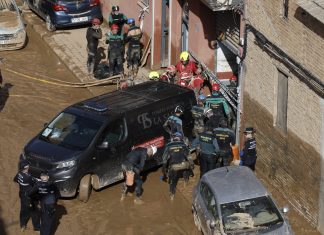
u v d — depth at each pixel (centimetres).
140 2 2716
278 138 1758
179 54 2456
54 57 2777
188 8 2317
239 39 1959
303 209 1667
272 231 1437
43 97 2384
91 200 1767
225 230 1440
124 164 1723
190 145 1958
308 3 1535
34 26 3095
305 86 1595
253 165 1753
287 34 1650
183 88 1977
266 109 1802
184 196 1788
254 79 1847
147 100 1881
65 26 2977
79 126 1788
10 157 1964
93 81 2473
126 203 1759
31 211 1595
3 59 2727
